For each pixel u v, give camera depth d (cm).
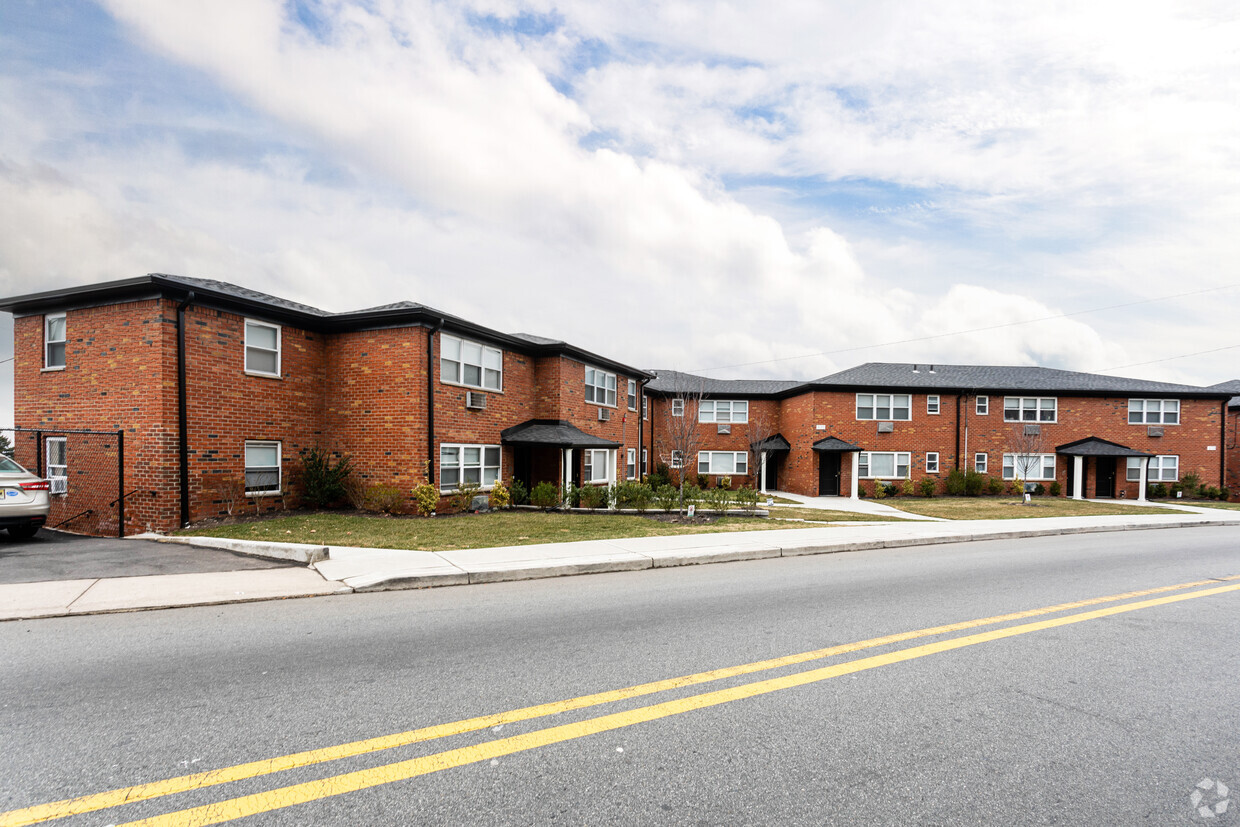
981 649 507
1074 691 418
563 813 270
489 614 611
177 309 1281
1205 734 355
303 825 260
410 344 1553
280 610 624
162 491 1252
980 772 309
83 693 400
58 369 1385
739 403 3381
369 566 823
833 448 2839
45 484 1076
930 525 1505
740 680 431
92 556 899
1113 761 322
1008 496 2934
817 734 349
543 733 347
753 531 1273
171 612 613
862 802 281
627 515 1578
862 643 520
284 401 1523
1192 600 700
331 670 445
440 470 1638
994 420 3038
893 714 378
